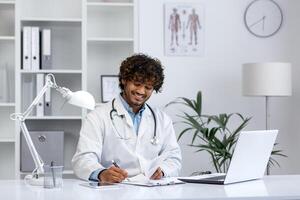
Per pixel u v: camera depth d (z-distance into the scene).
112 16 4.30
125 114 2.70
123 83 2.67
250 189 2.10
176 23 4.34
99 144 2.62
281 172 4.45
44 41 3.96
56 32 4.22
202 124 4.06
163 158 2.69
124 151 2.67
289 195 1.93
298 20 4.46
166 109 4.33
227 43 4.39
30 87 3.98
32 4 4.20
